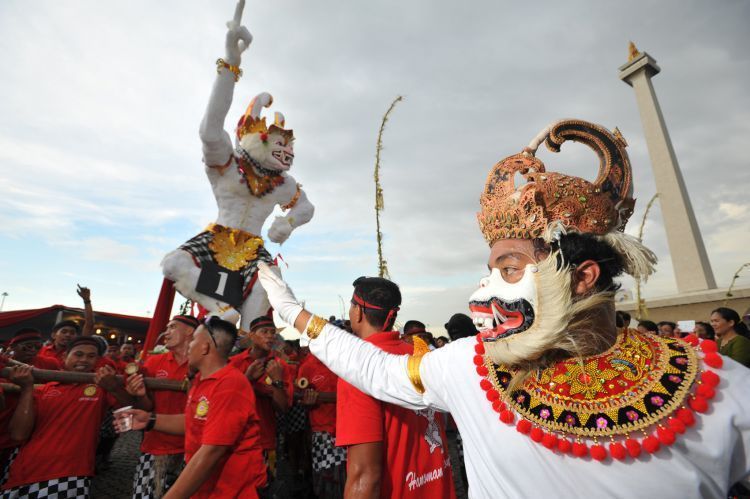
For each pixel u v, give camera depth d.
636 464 0.73
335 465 3.71
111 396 3.22
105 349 3.48
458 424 0.99
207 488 2.06
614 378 0.79
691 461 0.72
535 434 0.79
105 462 5.50
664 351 0.81
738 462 0.74
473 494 0.93
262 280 1.42
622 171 1.00
